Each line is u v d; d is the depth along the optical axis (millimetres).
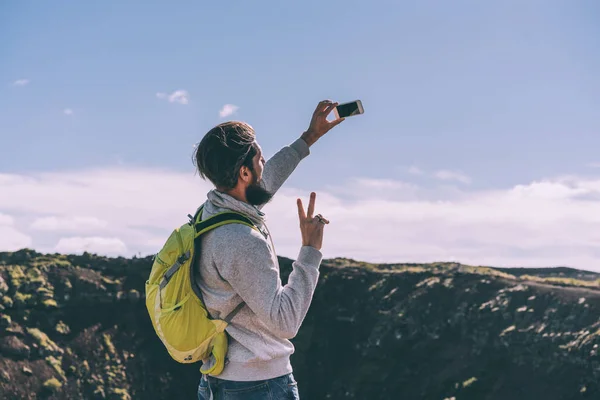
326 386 53031
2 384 47688
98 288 57656
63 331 53719
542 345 46844
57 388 49094
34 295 54969
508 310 51125
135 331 56094
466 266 61531
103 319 56062
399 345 53531
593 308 47781
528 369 46156
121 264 61656
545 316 49000
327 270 62156
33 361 50344
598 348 44094
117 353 53750
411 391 49375
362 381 51688
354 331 56406
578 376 43688
